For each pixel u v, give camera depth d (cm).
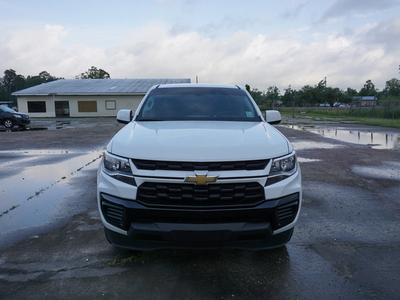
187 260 287
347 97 6988
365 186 546
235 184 237
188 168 235
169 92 406
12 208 428
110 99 3462
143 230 237
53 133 1561
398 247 318
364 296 235
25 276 260
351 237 341
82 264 279
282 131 1564
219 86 432
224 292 240
